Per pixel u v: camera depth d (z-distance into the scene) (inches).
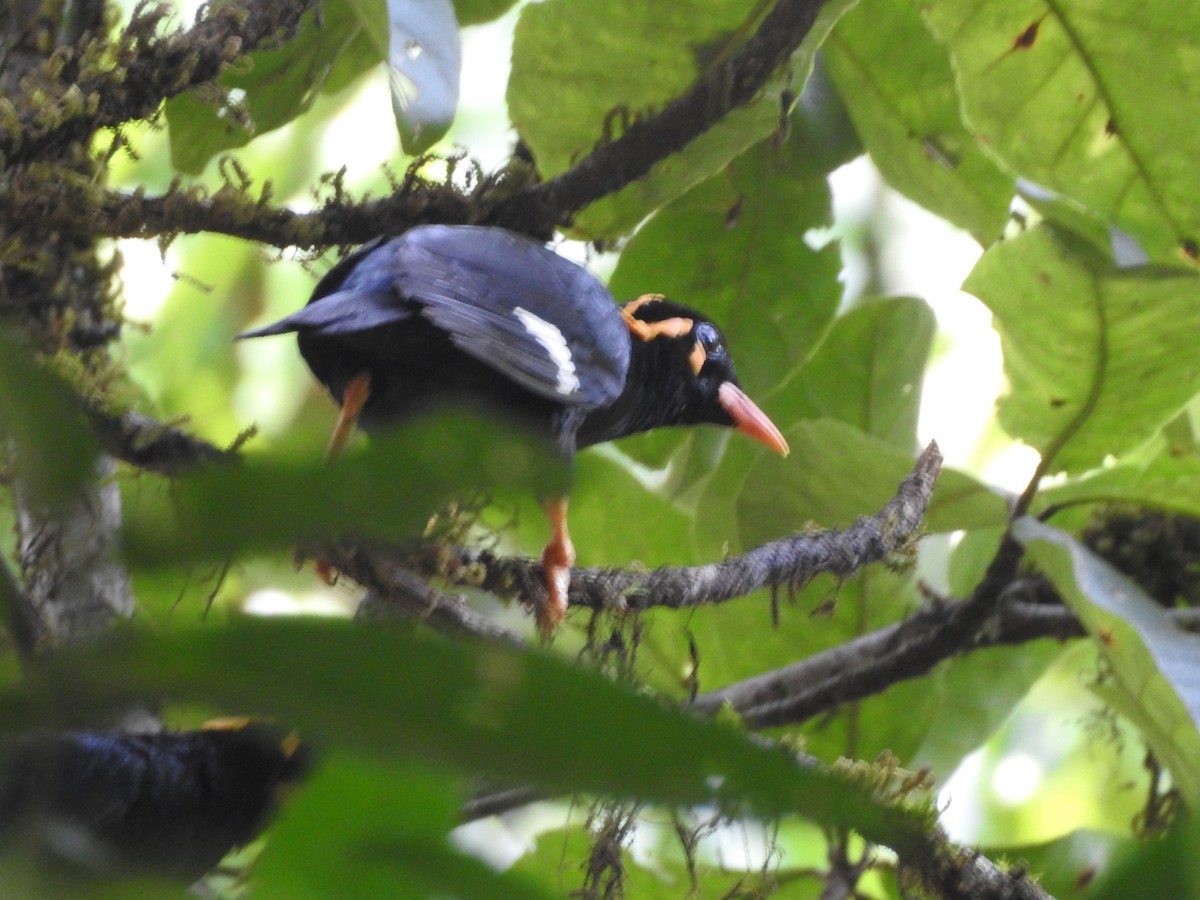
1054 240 324.2
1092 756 429.4
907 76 370.0
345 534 71.8
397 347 281.3
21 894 82.6
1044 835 531.8
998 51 332.2
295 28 301.7
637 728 71.1
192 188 293.6
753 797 72.0
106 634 75.3
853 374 413.7
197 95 290.0
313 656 72.5
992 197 384.8
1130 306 328.5
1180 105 327.6
